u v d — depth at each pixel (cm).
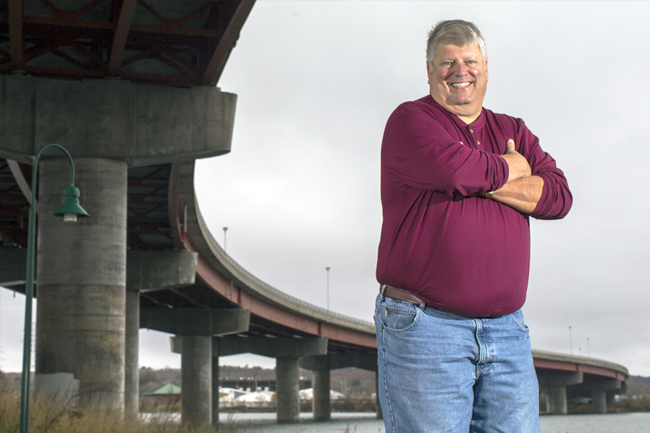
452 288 262
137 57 2191
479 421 277
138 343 3694
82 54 2322
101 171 2197
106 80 2242
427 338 262
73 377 2073
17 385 2127
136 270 3716
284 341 7556
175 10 2120
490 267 266
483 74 288
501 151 296
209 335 5578
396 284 274
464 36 285
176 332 5572
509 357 271
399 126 279
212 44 2139
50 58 2319
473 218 267
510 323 274
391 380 270
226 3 1962
